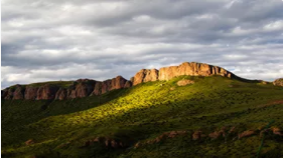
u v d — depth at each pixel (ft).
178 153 384.68
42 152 464.24
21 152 501.56
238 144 371.97
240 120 492.95
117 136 501.15
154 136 487.20
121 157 429.38
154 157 387.96
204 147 392.68
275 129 376.07
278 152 321.32
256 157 319.06
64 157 451.94
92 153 460.55
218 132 424.46
